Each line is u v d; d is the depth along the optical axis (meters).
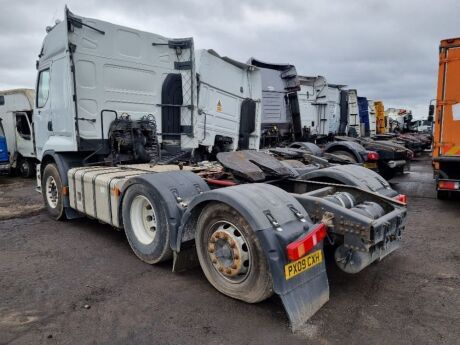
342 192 4.38
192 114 7.52
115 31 6.55
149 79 7.17
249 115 10.45
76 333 2.96
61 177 6.07
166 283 3.83
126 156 6.61
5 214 6.99
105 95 6.49
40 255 4.70
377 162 10.65
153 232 4.34
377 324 3.06
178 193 4.00
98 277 4.00
